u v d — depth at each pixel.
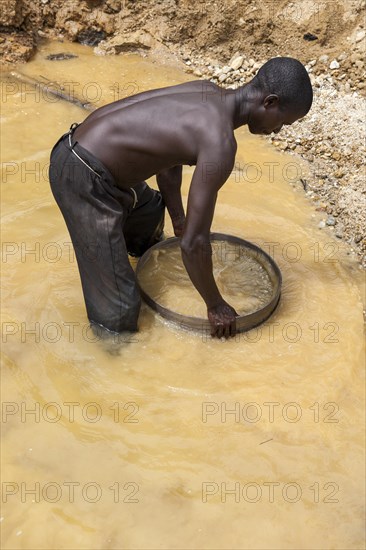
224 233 3.93
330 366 3.23
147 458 2.85
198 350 3.27
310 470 2.84
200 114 2.84
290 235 4.03
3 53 5.44
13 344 3.29
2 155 4.48
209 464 2.84
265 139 4.82
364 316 3.54
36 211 4.09
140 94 3.10
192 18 5.55
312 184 4.44
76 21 5.75
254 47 5.53
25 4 5.67
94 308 3.27
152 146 2.90
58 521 2.62
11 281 3.61
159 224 3.72
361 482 2.81
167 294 3.47
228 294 3.46
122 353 3.26
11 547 2.54
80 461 2.83
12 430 2.93
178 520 2.64
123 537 2.58
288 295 3.59
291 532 2.62
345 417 3.04
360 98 4.97
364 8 5.24
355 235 4.05
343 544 2.60
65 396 3.08
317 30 5.33
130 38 5.67
